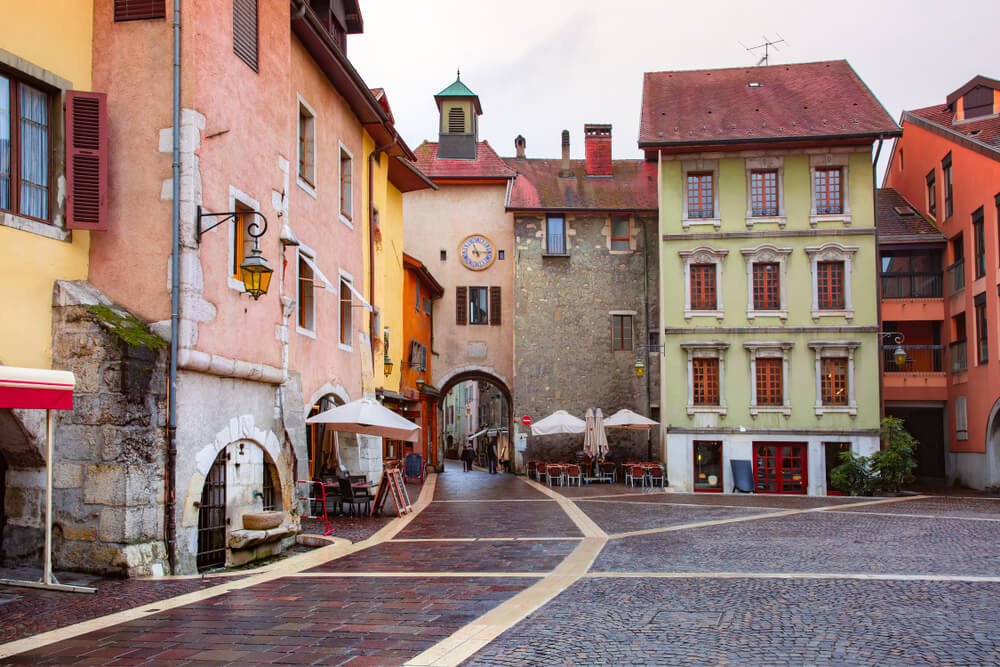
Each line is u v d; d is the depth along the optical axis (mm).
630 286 36031
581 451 35469
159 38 11570
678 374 31375
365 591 9242
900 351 29000
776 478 30891
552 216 36344
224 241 12188
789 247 31391
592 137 38562
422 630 7324
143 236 11289
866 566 11008
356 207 21781
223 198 12203
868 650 6562
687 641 6867
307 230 17875
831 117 32312
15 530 10422
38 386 8859
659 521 17156
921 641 6848
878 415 30703
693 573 10406
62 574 10125
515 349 35875
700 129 32406
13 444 10258
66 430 10398
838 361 31203
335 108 20016
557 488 28797
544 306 35969
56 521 10336
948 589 9234
